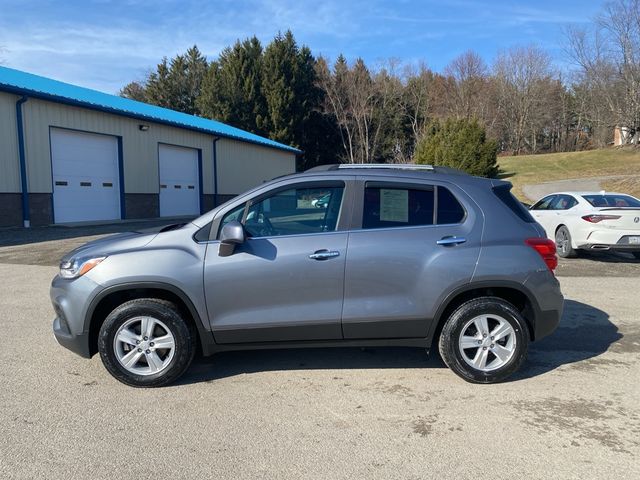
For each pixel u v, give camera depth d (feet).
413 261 14.07
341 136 175.32
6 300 24.02
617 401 13.35
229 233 13.50
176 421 12.17
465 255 14.14
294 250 14.02
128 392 13.83
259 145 107.24
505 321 14.28
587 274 31.96
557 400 13.41
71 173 60.80
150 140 73.87
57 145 58.59
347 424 12.06
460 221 14.55
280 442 11.20
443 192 14.78
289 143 154.51
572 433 11.63
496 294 14.97
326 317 14.10
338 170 15.03
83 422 12.09
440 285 14.06
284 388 14.19
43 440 11.22
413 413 12.64
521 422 12.17
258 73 155.22
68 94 62.95
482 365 14.35
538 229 15.06
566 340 18.56
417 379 14.87
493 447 11.01
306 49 165.89
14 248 40.09
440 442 11.22
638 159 144.46
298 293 14.02
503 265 14.15
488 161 85.97
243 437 11.42
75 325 13.98
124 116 67.77
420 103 189.26
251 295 13.97
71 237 46.44
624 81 140.97
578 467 10.25
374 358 16.65
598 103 155.63
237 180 99.09
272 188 14.65
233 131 105.09
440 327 14.78
